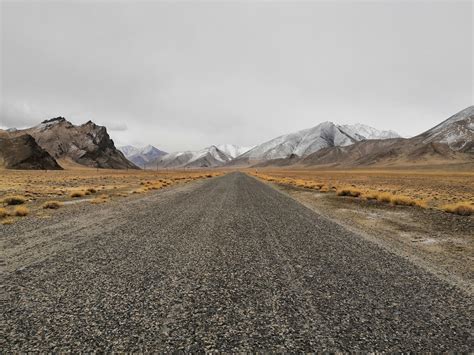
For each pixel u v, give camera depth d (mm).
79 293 4258
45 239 7668
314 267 5605
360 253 6668
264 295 4270
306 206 15578
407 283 4883
